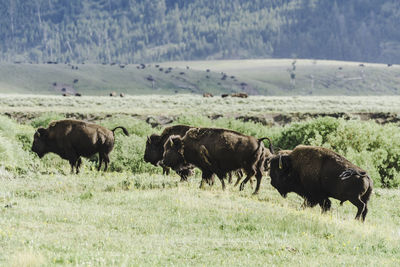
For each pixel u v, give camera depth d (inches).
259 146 2276.1
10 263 1128.2
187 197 1980.8
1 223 1492.4
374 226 1839.3
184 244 1427.2
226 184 2608.3
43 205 1827.0
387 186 3767.2
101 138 2822.3
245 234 1589.6
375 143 3971.5
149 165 3321.9
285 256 1344.7
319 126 4215.1
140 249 1341.0
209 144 2297.0
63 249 1286.9
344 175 1872.5
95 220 1630.2
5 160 2812.5
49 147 2819.9
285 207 2011.6
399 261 1366.9
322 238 1600.6
